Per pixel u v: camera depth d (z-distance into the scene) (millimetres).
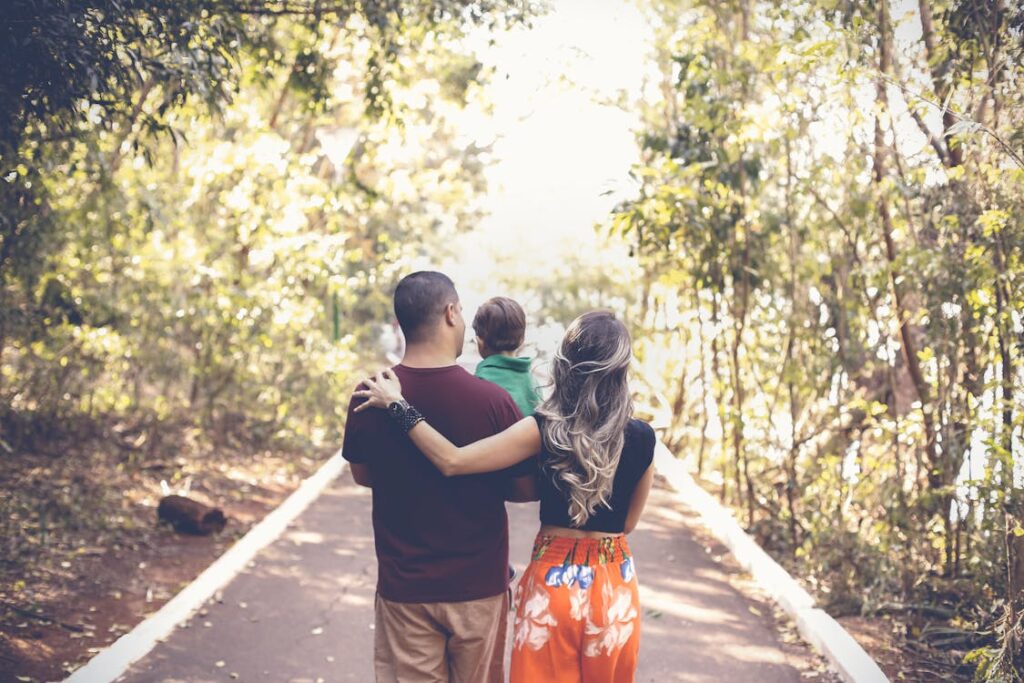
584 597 3564
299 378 12211
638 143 9445
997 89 5254
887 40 6344
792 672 5602
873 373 8695
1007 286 5328
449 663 3699
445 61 11391
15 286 8109
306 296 12570
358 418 3562
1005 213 4961
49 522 7699
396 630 3604
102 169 7266
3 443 8477
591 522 3600
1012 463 5020
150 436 10422
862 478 7332
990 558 5770
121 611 6367
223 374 11258
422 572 3551
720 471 10492
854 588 6707
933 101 5238
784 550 8125
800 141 8078
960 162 5938
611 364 3564
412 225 15383
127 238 9711
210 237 11242
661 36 10445
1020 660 4957
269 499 9680
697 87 8578
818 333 8414
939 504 6348
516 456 3553
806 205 8484
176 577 7152
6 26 4656
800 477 8734
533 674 3586
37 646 5633
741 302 9148
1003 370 5340
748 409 8938
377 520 3635
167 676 5402
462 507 3547
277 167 11094
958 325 6113
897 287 6910
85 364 9750
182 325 10742
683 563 7746
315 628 6227
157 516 8469
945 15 5582
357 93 12156
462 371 3609
